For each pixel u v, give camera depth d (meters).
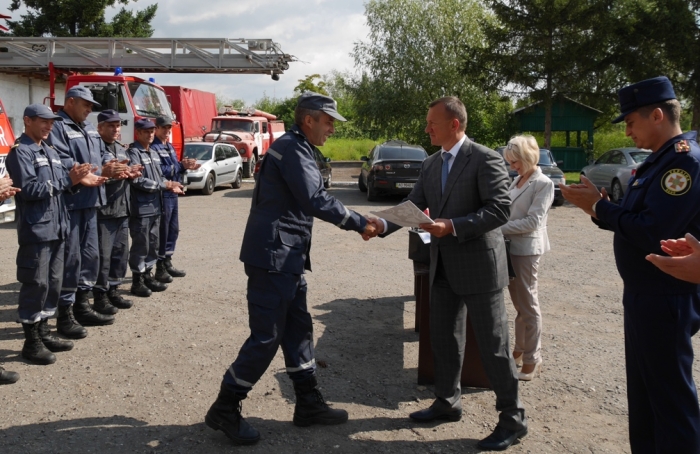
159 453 3.64
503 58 25.58
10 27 26.81
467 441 3.85
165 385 4.61
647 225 2.79
